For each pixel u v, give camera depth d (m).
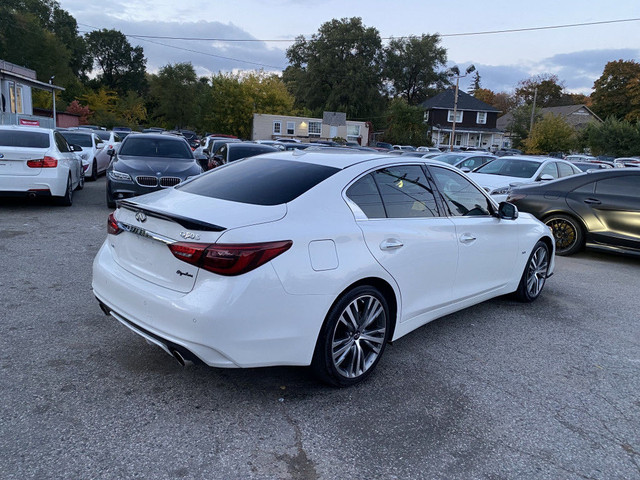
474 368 3.69
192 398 3.04
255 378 3.35
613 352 4.14
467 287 4.25
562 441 2.83
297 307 2.84
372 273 3.21
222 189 3.36
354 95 63.69
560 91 89.12
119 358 3.50
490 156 13.80
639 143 43.56
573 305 5.38
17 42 55.94
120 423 2.74
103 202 10.36
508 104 100.06
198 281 2.71
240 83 51.09
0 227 7.38
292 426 2.81
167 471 2.38
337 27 64.56
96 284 3.40
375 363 3.43
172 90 71.31
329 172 3.38
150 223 2.94
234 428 2.76
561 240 8.07
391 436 2.78
